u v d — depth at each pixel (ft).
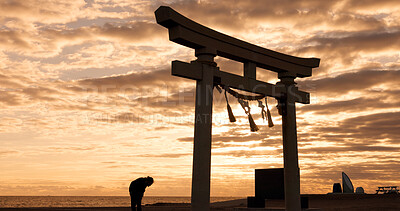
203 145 34.09
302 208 46.19
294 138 43.98
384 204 58.70
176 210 51.06
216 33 36.58
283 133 44.29
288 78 44.80
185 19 33.86
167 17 32.53
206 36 35.70
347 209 51.47
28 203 523.29
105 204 502.79
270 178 46.55
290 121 44.14
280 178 45.68
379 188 91.30
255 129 40.06
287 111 44.24
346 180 111.14
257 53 41.04
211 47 35.83
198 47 35.65
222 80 37.01
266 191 46.60
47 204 487.61
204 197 33.50
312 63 47.39
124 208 51.13
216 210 55.62
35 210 45.62
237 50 38.78
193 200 33.65
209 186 33.96
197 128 34.37
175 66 32.96
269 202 70.38
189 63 34.24
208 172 34.04
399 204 58.54
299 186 43.32
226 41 37.45
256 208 45.47
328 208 52.49
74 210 46.26
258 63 41.34
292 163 43.27
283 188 45.27
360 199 72.13
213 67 36.04
